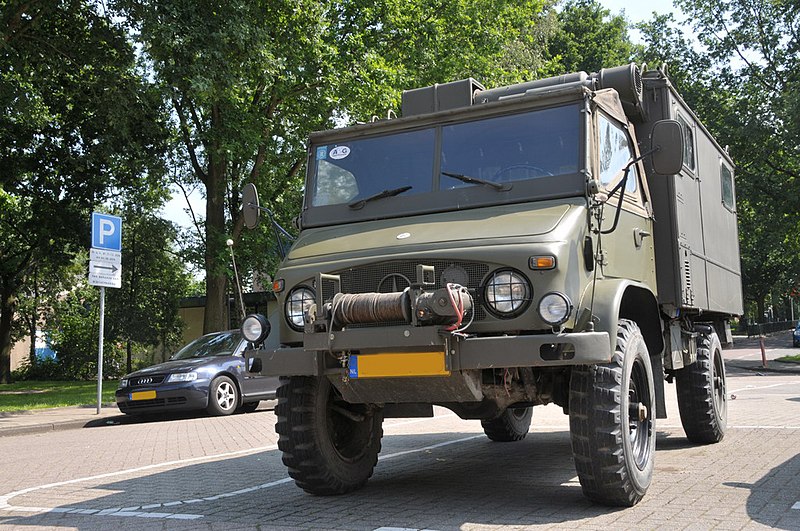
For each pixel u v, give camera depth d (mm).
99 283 16359
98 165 24844
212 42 19297
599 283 5652
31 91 21188
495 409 6188
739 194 30234
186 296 39438
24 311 40000
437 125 6512
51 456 10352
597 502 5508
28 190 26438
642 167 7309
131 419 16344
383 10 25484
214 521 5539
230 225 27984
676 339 7789
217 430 12734
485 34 27500
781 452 7633
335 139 6863
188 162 27969
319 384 6145
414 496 6191
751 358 32688
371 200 6465
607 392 5285
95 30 20594
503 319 5242
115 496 6871
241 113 23938
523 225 5523
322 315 5438
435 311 5047
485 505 5723
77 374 37875
